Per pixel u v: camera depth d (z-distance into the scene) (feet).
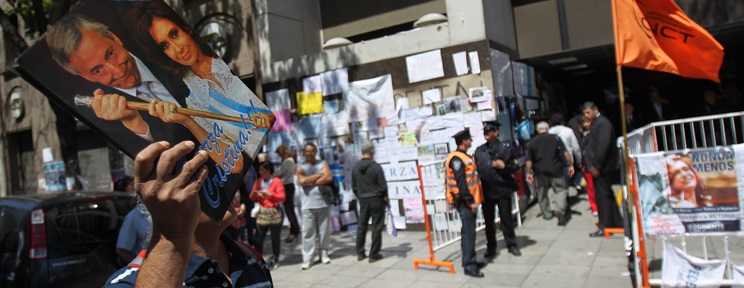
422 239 27.20
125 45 4.16
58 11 24.49
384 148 29.99
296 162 32.63
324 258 24.35
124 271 4.93
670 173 14.96
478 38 27.32
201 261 5.23
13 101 51.75
